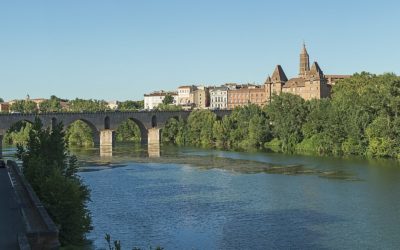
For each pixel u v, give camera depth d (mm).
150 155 167375
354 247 56719
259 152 172500
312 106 185125
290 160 142500
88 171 123000
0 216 41062
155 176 113375
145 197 86375
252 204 79875
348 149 155375
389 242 58438
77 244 49562
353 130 154875
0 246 32188
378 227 64812
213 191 92250
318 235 61438
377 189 90375
